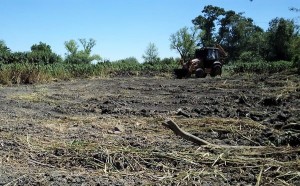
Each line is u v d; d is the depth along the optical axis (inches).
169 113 294.2
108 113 308.5
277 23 1977.1
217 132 226.5
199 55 896.9
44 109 333.7
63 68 924.0
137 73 1119.0
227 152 178.9
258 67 1041.5
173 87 550.9
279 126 232.7
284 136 205.8
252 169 159.5
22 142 205.8
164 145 196.4
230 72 1062.4
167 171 160.4
